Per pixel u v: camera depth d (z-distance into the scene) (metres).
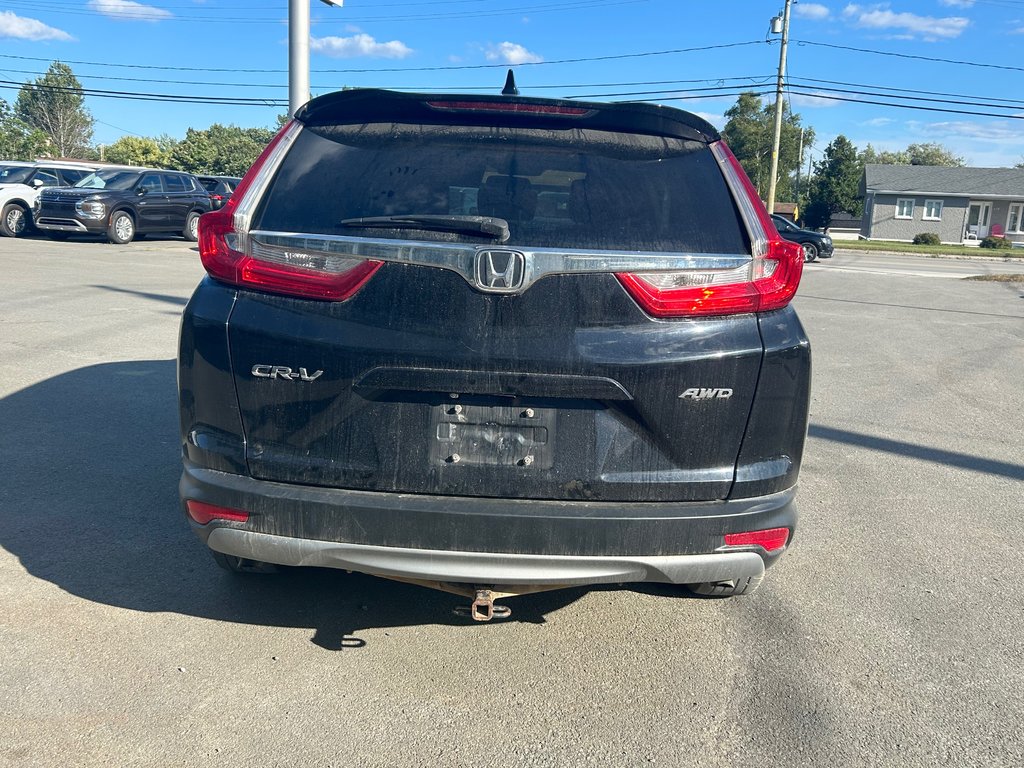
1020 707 2.96
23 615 3.33
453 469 2.71
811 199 63.38
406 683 2.99
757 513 2.76
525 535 2.65
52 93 91.44
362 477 2.73
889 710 2.92
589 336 2.66
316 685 2.95
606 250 2.68
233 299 2.79
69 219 19.16
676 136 2.99
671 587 3.82
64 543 3.98
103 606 3.43
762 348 2.74
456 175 2.84
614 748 2.67
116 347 8.24
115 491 4.64
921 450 6.13
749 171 79.44
